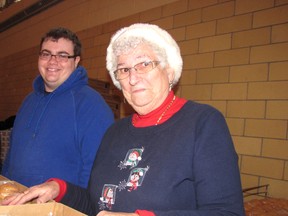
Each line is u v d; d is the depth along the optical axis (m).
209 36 2.61
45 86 1.75
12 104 5.64
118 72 1.07
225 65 2.47
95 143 1.48
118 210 0.93
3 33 6.32
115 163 1.03
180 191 0.88
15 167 1.58
